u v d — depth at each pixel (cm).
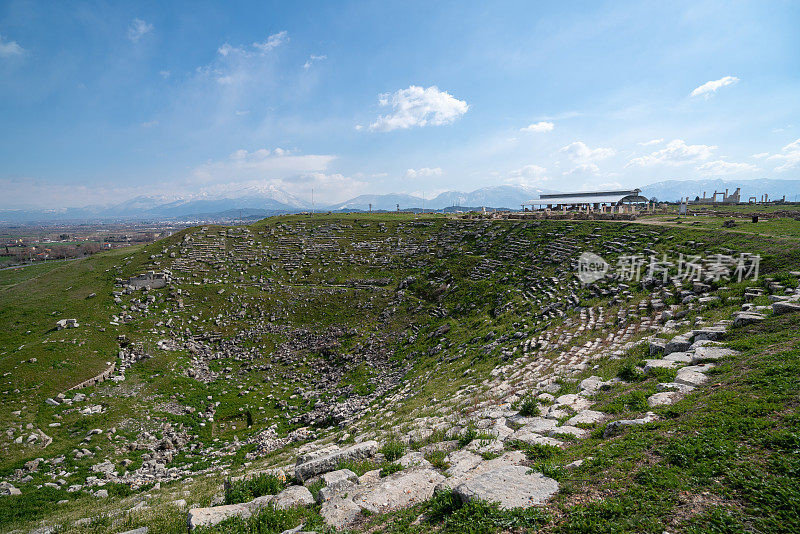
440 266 7244
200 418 4081
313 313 6594
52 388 3912
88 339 5003
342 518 1051
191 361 5241
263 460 2877
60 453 3100
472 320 5028
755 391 1202
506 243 7162
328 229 9931
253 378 5053
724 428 1017
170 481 2753
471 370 3316
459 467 1266
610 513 780
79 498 2530
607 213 7662
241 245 9025
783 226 4338
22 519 2180
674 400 1366
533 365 2855
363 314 6378
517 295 5072
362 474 1397
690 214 6894
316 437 3222
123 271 7444
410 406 2823
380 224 10025
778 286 2478
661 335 2375
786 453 851
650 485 847
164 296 6750
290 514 1127
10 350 4656
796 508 684
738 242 3788
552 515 818
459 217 9969
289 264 8288
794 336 1627
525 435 1457
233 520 1126
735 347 1716
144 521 1428
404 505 1078
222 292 7062
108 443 3344
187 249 8519
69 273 7381
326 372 5097
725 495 768
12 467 2817
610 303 3653
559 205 10100
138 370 4678
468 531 806
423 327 5494
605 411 1511
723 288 2867
